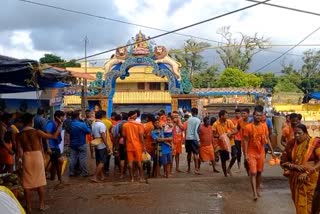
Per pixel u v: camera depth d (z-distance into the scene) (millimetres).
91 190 10594
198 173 13367
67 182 11719
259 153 9617
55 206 9094
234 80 52562
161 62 29047
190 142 13461
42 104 20297
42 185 8523
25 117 8461
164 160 12336
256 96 36000
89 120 16281
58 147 11500
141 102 45312
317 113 29984
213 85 55031
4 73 9406
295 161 6836
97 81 29328
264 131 9547
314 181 6695
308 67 59438
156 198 9734
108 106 29359
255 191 9484
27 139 8391
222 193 10148
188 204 9164
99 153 11719
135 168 12898
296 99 41750
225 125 12633
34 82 9195
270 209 8688
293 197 6898
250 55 57594
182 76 29219
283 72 61688
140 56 28984
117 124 12859
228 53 57625
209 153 13258
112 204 9250
